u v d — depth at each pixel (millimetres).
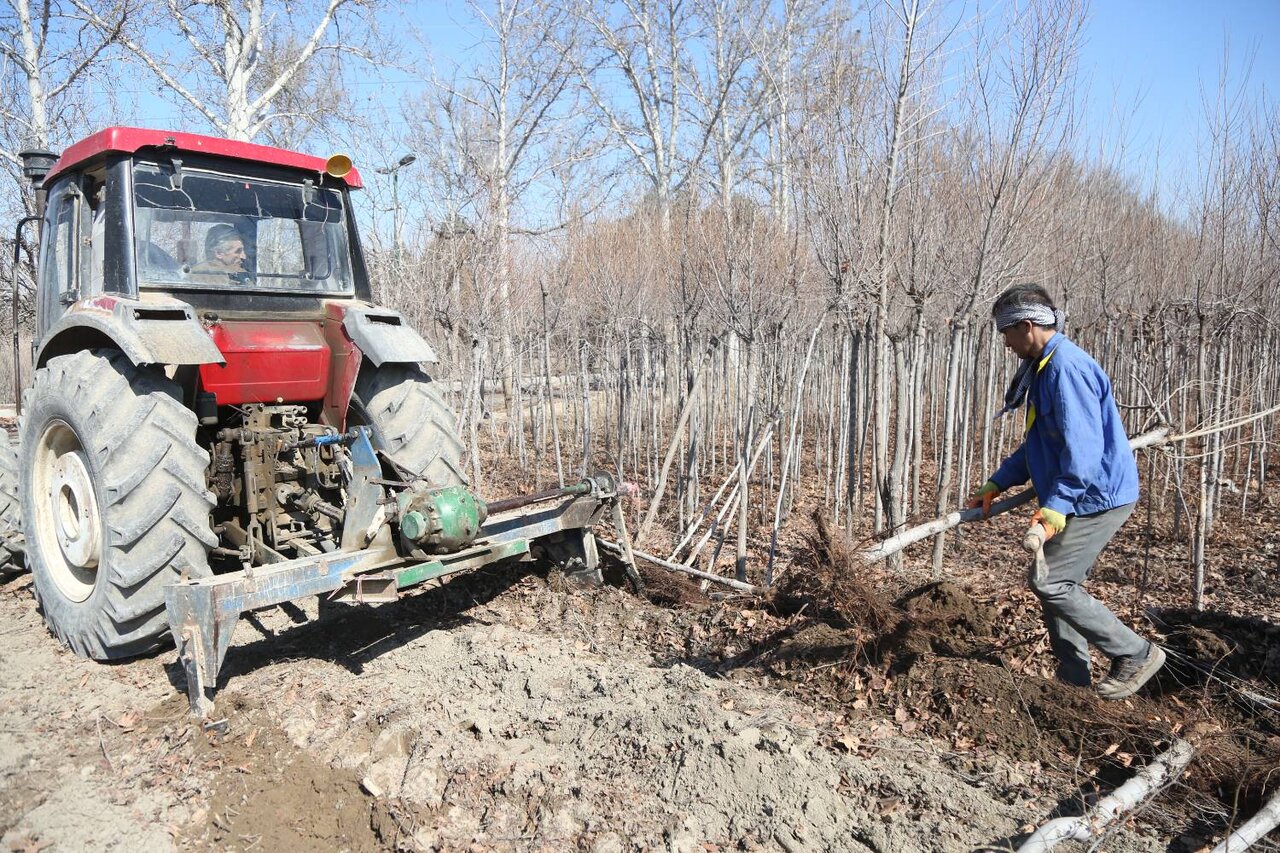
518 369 9258
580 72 18031
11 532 4652
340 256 4523
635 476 9055
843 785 2775
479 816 2686
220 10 11367
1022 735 3066
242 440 3859
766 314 6465
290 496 3938
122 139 3742
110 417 3500
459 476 4301
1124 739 2986
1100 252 8547
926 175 5293
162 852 2531
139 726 3201
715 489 8438
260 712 3260
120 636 3551
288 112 12469
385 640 4039
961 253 5477
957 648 3705
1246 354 8953
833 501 7734
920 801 2674
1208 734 3002
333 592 3371
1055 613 3141
